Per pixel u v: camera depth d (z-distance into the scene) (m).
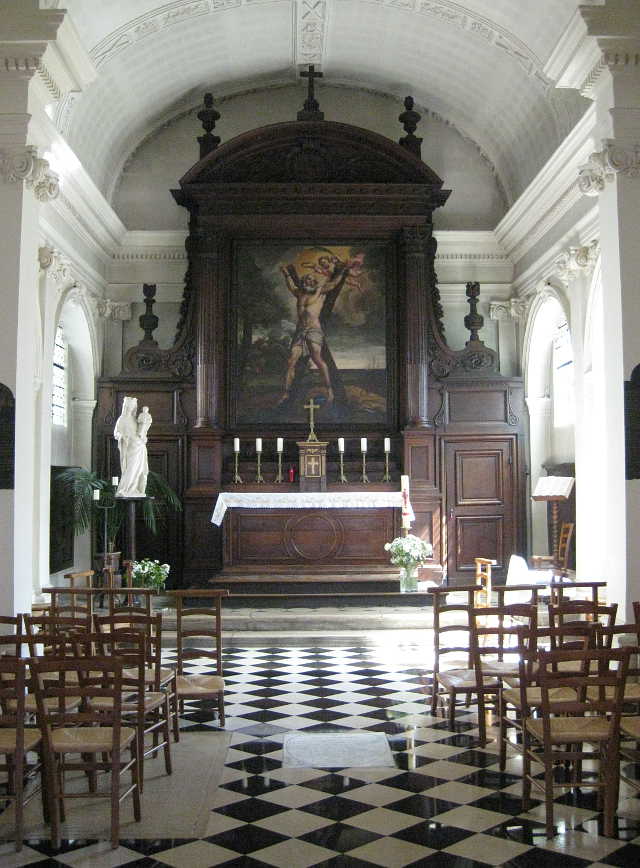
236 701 8.81
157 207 17.22
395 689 9.30
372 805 5.89
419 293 15.94
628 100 8.89
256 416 16.12
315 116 15.85
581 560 12.94
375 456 16.11
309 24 15.02
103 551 15.56
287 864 4.98
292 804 5.92
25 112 8.80
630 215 8.76
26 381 8.88
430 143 17.42
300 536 14.63
